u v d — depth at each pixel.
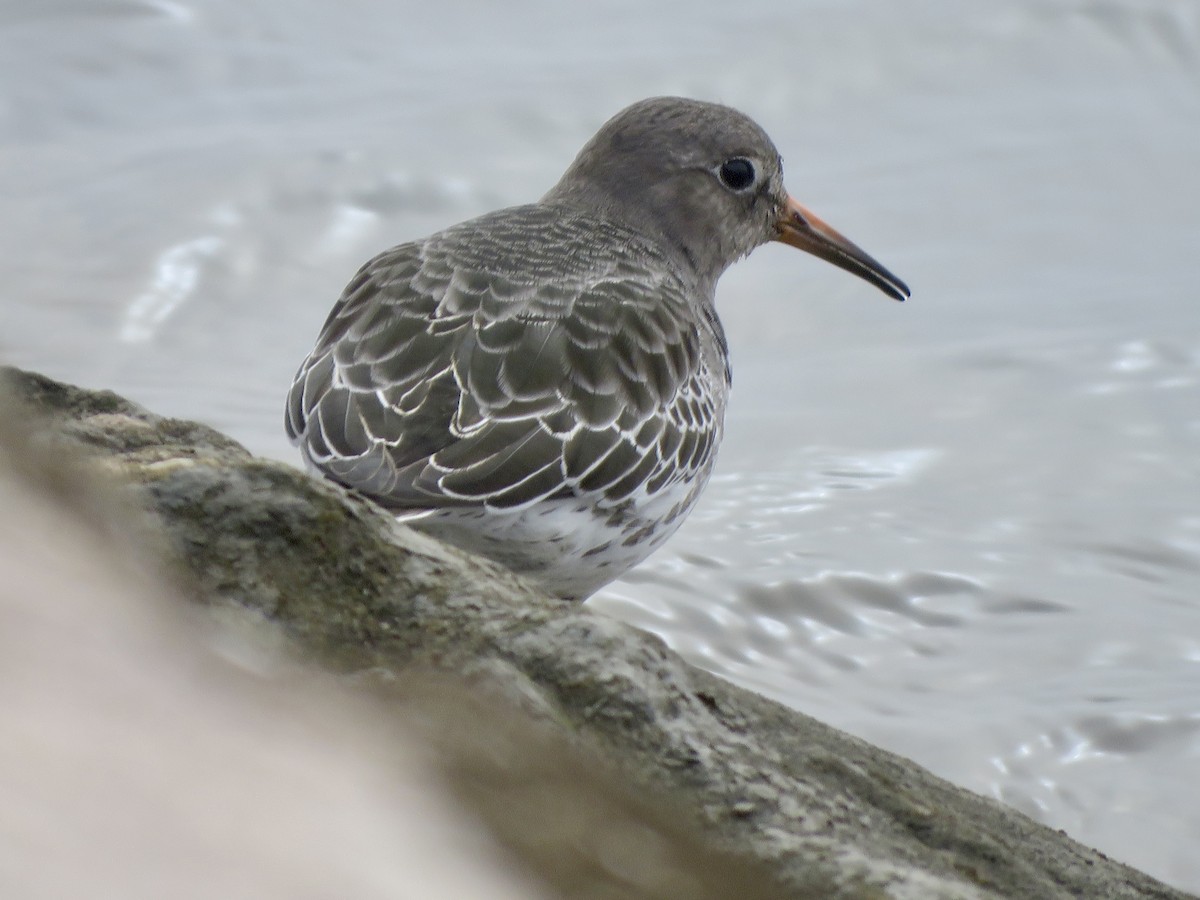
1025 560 13.41
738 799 5.87
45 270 16.94
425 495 8.77
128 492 6.11
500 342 9.36
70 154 18.98
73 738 2.94
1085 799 10.77
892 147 20.09
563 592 9.95
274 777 3.14
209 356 16.08
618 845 5.39
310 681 5.52
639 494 9.67
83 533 4.06
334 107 20.11
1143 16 22.02
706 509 14.05
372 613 6.11
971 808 6.77
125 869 2.71
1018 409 15.57
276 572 6.11
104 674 3.16
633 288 10.09
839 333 17.03
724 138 12.20
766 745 6.27
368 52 21.39
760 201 12.60
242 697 3.55
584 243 10.55
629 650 6.14
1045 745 11.26
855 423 15.42
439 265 9.95
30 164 18.73
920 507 14.16
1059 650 12.36
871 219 18.70
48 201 18.00
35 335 15.97
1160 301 17.14
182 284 17.03
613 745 5.89
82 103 19.91
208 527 6.15
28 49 20.61
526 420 9.11
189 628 4.32
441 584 6.23
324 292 17.30
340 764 3.42
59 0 21.42
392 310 9.59
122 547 4.82
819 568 13.14
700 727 6.09
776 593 12.88
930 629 12.65
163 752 3.02
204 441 7.10
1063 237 18.42
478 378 9.17
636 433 9.53
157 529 6.06
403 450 8.88
